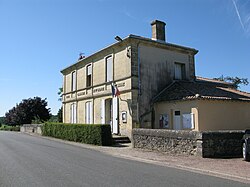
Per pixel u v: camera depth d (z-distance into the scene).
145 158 11.54
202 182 7.21
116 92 19.69
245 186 6.86
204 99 16.33
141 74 19.03
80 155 12.34
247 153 10.52
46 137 23.50
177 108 17.64
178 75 21.50
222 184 7.03
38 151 13.59
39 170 8.52
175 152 12.66
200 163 10.10
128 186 6.59
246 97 19.27
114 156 12.43
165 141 13.25
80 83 25.28
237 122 17.98
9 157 11.38
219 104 17.25
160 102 18.70
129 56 18.80
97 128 16.95
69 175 7.78
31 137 23.94
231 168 9.11
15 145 16.61
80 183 6.82
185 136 12.20
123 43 19.31
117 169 8.91
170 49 20.98
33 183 6.80
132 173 8.25
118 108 19.69
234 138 11.98
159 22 21.39
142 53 19.30
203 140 11.45
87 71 24.31
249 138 10.66
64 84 28.72
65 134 20.81
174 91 18.80
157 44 20.02
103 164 9.91
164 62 20.47
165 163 10.31
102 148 15.22
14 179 7.25
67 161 10.44
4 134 29.41
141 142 14.83
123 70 19.36
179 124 17.42
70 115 26.97
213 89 19.84
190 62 22.17
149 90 19.30
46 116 49.78
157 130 13.77
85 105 24.23
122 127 19.09
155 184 6.85
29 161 10.31
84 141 18.11
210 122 16.59
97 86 22.42
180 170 9.04
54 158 11.19
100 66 22.20
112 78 20.44
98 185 6.63
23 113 48.56
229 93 19.52
